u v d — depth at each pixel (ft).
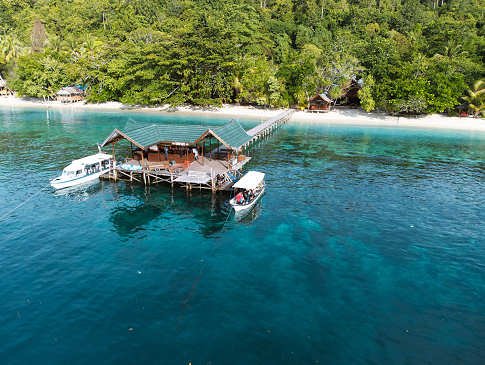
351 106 390.42
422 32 462.60
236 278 80.79
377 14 520.83
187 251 92.68
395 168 180.86
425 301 74.74
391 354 60.08
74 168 145.07
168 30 475.31
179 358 57.72
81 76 401.29
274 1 591.78
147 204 125.90
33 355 58.03
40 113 352.08
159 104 395.34
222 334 63.36
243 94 368.89
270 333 63.93
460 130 309.83
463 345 62.75
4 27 577.43
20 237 98.27
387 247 97.45
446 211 124.26
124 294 74.18
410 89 310.24
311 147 227.81
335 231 106.32
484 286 80.59
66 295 73.51
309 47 435.94
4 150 197.16
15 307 69.51
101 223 108.88
